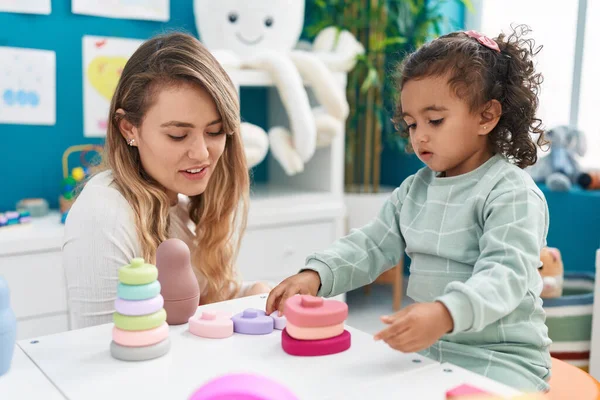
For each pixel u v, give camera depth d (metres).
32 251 1.74
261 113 2.61
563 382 0.97
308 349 0.70
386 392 0.61
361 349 0.72
